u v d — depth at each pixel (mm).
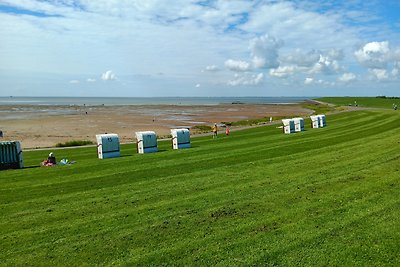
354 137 33469
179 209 13375
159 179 18344
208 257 9617
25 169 23219
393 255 9398
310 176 17688
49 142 46406
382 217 11891
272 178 17641
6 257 9969
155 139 30859
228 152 26922
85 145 40625
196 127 62656
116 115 103375
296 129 43438
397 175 16969
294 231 11047
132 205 14062
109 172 20656
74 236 11219
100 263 9484
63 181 18688
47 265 9492
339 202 13508
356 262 9102
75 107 161625
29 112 117750
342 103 174000
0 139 49875
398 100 179250
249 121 72812
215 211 13016
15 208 14195
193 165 21953
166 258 9633
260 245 10188
